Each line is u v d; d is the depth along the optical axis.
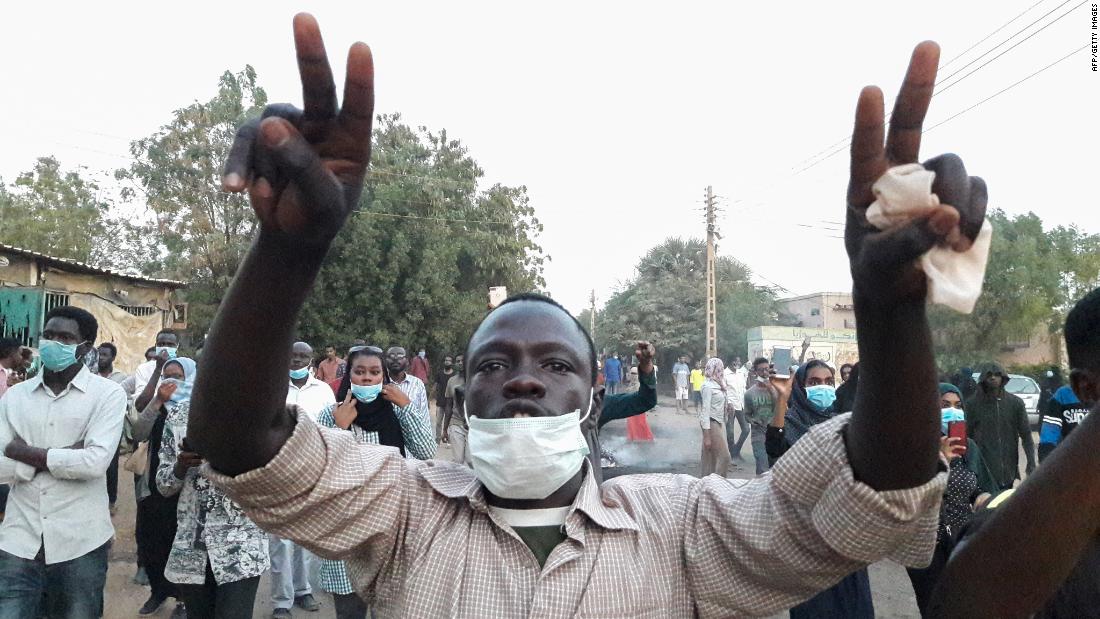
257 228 1.06
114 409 3.90
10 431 3.80
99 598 3.88
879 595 5.90
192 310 25.97
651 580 1.44
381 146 27.95
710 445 9.70
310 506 1.33
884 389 1.06
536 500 1.53
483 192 29.16
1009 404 6.61
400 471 1.54
